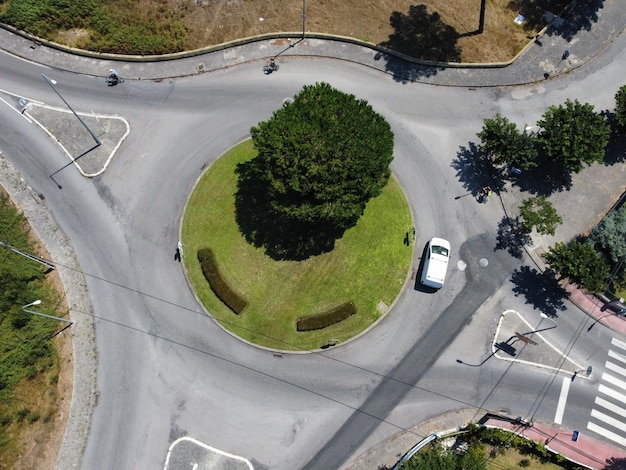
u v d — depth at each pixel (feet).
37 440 148.97
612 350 162.09
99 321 162.50
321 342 160.25
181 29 193.26
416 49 191.52
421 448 148.77
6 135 183.73
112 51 193.47
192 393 155.94
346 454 150.92
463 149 182.09
